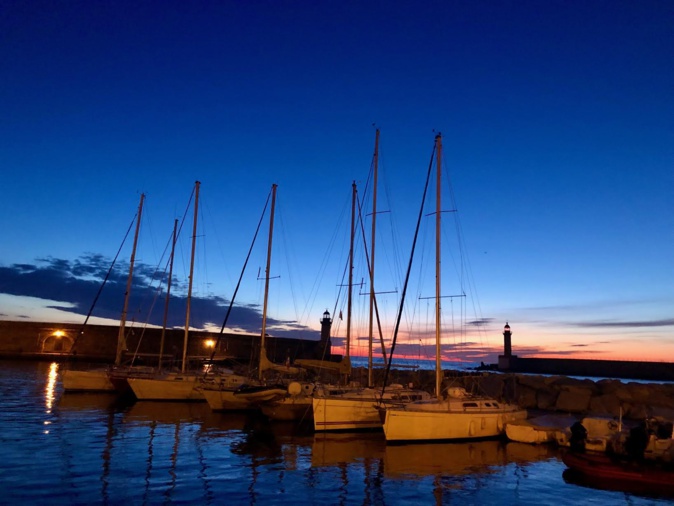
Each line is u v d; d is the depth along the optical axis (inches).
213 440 677.9
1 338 2134.6
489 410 756.0
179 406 1012.5
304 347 2522.1
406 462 585.6
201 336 2298.2
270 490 462.6
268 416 855.7
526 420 789.2
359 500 444.8
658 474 498.9
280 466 551.8
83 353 2190.0
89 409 905.5
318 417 748.0
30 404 929.5
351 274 1043.3
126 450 590.9
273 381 972.6
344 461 584.1
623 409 954.7
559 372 3129.9
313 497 447.8
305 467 551.8
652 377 2864.2
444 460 601.3
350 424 761.6
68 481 455.5
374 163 1023.0
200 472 512.1
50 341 2178.9
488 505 442.3
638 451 539.8
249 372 1092.5
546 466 583.2
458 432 710.5
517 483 512.4
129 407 960.3
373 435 743.7
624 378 2930.6
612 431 625.9
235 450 622.5
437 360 775.1
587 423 653.3
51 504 394.0
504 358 3314.5
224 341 2332.7
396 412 676.7
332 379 1095.6
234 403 942.4
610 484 511.5
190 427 773.3
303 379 1066.1
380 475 527.8
